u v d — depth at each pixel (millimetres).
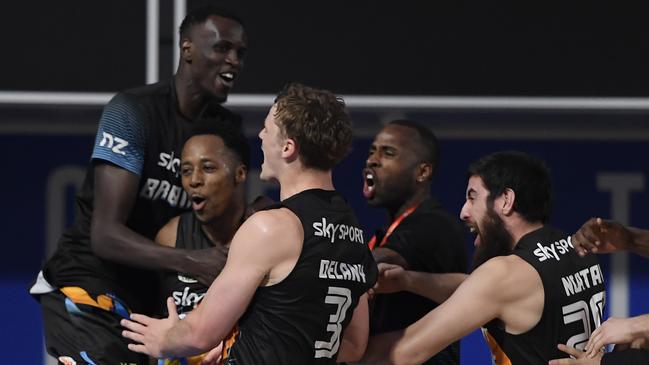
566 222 17125
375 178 11531
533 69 15258
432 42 15211
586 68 15242
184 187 10945
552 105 15281
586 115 16906
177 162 11359
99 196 10984
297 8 15164
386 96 15258
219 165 10805
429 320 9641
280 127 8938
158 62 15164
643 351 9156
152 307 11742
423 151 11484
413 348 9672
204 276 10516
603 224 9789
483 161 10031
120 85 15211
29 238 16875
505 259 9562
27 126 16828
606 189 17109
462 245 11383
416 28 15203
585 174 17094
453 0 15203
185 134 11406
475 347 16547
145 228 11398
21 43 15102
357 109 15477
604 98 15266
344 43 15188
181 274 10977
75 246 11586
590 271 9859
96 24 15156
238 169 10930
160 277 11367
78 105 15383
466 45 15227
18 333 16766
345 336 9680
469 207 10094
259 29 15164
